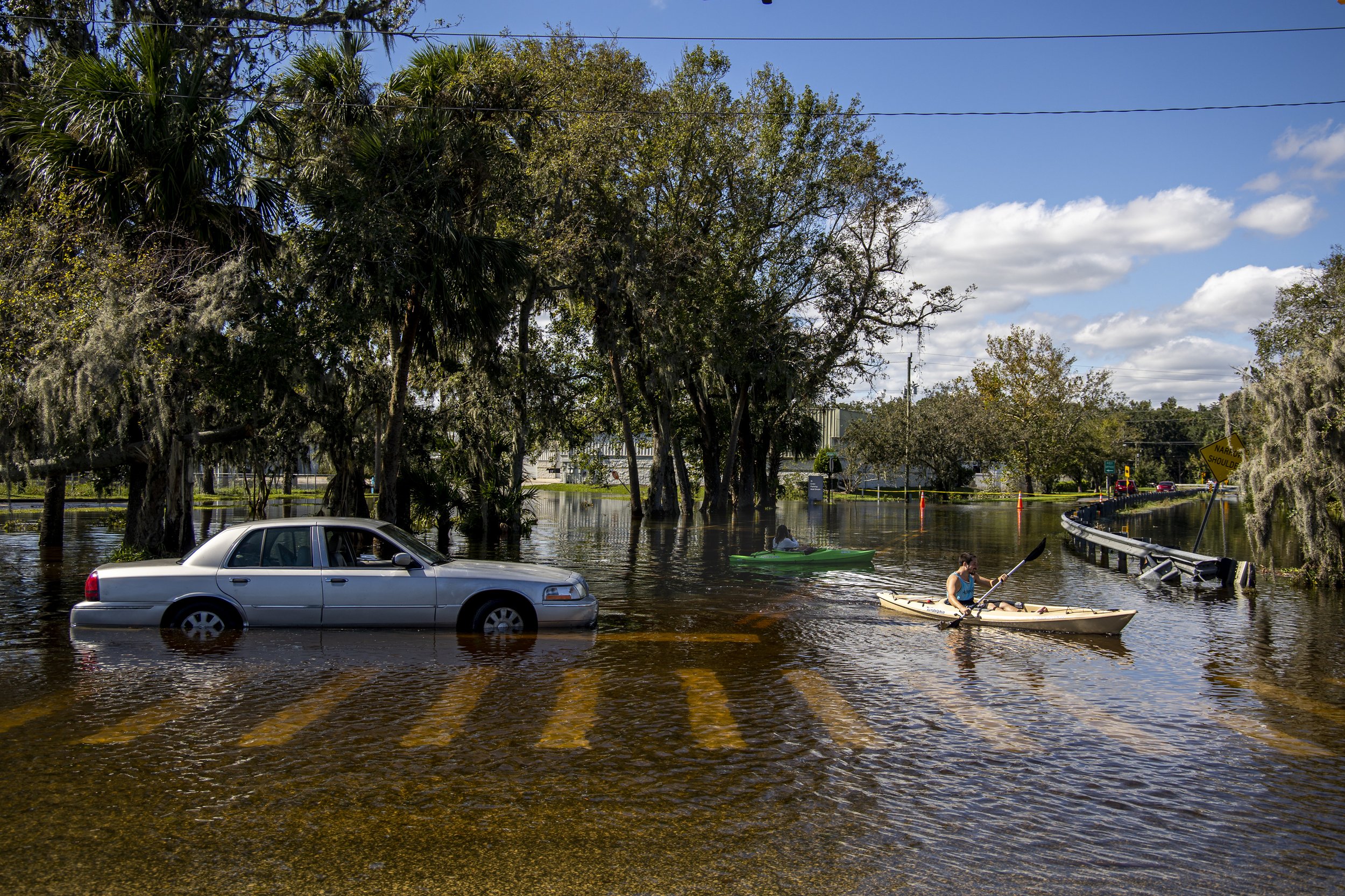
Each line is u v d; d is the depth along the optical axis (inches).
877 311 1550.2
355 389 959.6
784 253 1521.9
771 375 1526.8
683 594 611.8
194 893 171.3
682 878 179.2
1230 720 304.3
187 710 300.5
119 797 221.1
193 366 660.1
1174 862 189.0
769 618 513.7
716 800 222.4
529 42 1171.9
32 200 629.6
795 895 171.9
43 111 647.1
